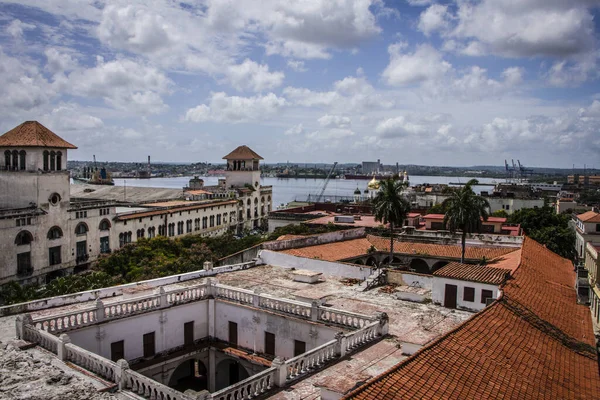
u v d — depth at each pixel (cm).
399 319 3556
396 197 6669
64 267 9719
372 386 2041
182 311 3981
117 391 2323
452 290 3903
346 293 4281
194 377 4403
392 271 4628
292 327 3631
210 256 8612
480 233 7644
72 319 3375
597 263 6831
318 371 2625
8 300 5872
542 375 2630
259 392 2384
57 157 9650
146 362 3694
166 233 12775
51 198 9438
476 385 2280
